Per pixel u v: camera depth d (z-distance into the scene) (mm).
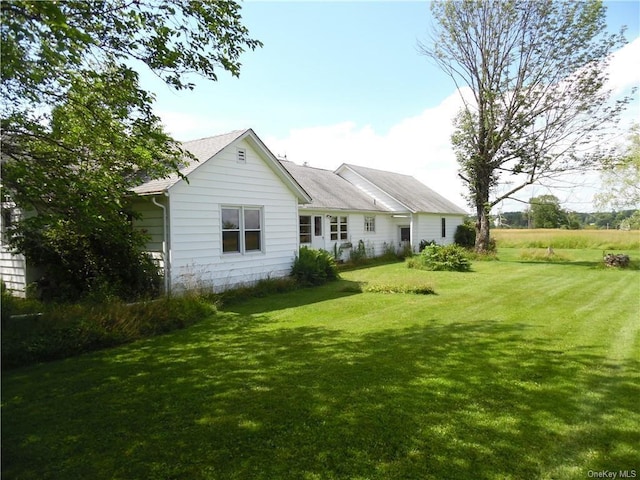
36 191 5258
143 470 2928
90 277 8789
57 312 6648
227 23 5777
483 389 4312
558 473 2852
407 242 26062
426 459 3021
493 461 2994
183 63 5809
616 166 18969
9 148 5395
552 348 5777
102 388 4496
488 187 22203
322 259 13680
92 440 3361
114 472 2910
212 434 3434
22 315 6812
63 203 5637
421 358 5375
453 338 6363
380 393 4227
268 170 12445
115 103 5562
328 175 25438
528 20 18875
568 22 18203
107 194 5891
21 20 3289
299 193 13602
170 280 9531
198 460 3051
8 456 3123
